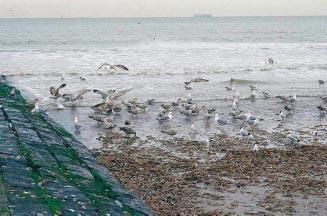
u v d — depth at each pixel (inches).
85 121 1315.2
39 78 2004.2
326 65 2539.4
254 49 3425.2
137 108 1386.6
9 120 1166.3
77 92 1694.1
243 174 883.4
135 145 1083.9
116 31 6574.8
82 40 4303.6
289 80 2064.5
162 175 873.5
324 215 709.3
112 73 2133.4
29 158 835.4
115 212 652.7
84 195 694.5
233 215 699.4
